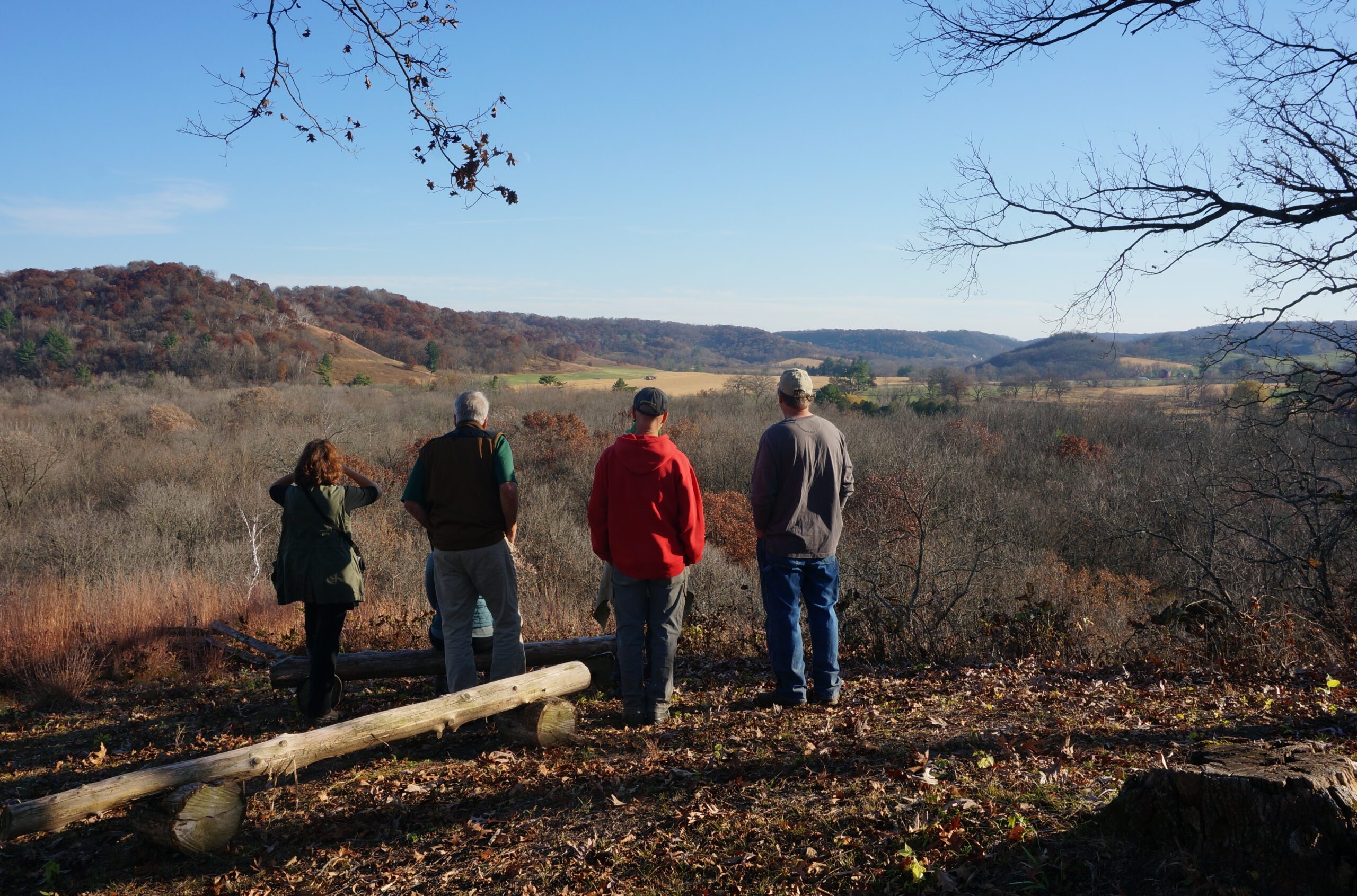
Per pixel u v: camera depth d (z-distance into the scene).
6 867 3.07
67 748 4.41
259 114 4.33
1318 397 7.68
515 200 4.84
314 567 4.28
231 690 5.29
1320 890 1.99
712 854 2.74
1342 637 5.49
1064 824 2.55
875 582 7.21
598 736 4.07
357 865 2.96
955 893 2.28
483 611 4.73
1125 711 4.11
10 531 17.17
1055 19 6.05
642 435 4.16
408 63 4.55
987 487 24.28
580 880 2.68
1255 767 2.23
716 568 15.39
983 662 5.46
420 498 4.23
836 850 2.63
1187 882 2.12
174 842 3.00
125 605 6.91
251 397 41.69
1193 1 5.69
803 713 4.23
